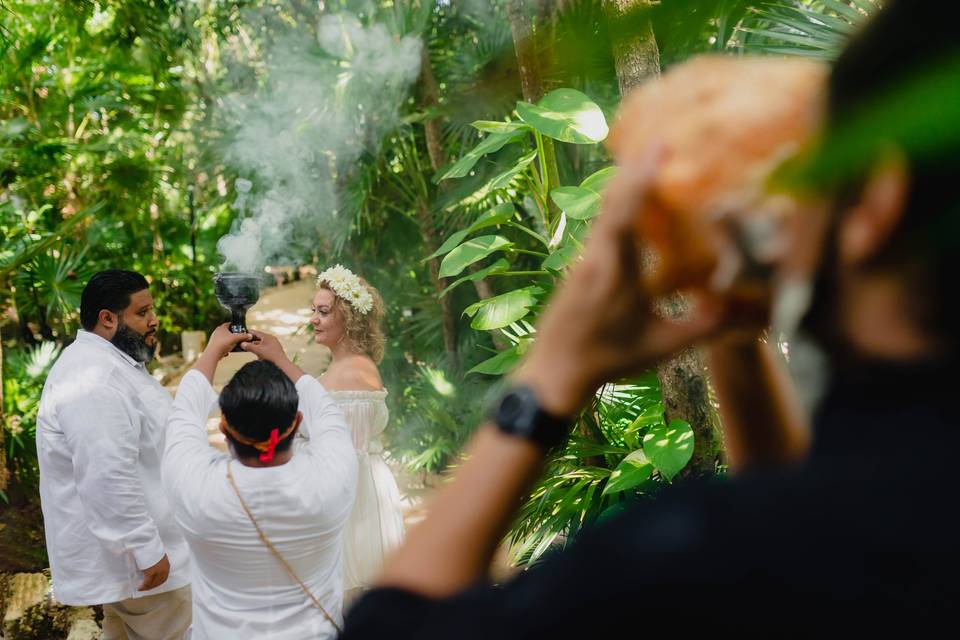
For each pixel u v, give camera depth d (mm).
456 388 5594
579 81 284
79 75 8391
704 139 328
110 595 2777
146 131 9070
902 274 303
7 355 6602
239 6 6621
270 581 1993
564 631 303
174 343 9797
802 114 321
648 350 369
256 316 9688
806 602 281
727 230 326
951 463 292
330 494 2035
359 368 3328
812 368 342
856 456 307
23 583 4254
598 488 2871
